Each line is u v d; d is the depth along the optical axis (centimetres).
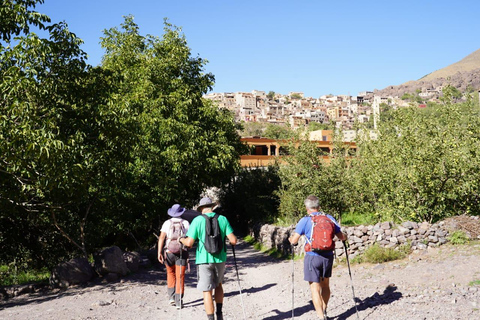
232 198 3077
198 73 2392
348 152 1542
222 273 579
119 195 1552
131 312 686
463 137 1223
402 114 1572
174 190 1742
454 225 1032
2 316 655
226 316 668
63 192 1105
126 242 2308
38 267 1557
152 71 1961
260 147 4419
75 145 1014
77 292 855
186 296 854
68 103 1131
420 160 1139
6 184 1038
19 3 1063
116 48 2233
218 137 2095
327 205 1477
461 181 1128
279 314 659
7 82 873
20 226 1386
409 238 1050
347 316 589
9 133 840
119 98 1334
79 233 1585
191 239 562
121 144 1208
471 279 688
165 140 1700
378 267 952
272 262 1531
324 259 547
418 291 673
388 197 1303
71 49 1084
